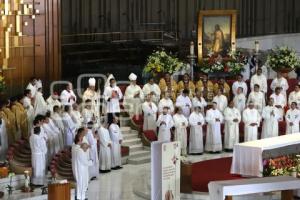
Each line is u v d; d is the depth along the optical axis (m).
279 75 34.25
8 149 25.98
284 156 25.31
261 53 38.75
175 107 30.88
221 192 18.19
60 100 28.78
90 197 24.08
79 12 34.44
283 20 42.41
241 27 40.31
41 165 24.61
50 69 31.94
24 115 27.14
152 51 36.31
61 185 20.59
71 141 27.12
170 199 21.06
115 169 27.83
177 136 29.91
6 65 30.34
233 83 33.12
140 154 29.09
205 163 27.52
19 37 30.92
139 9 36.78
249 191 18.31
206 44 36.41
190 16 38.72
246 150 24.64
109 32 35.59
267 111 30.98
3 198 22.50
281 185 18.56
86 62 34.28
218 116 30.62
